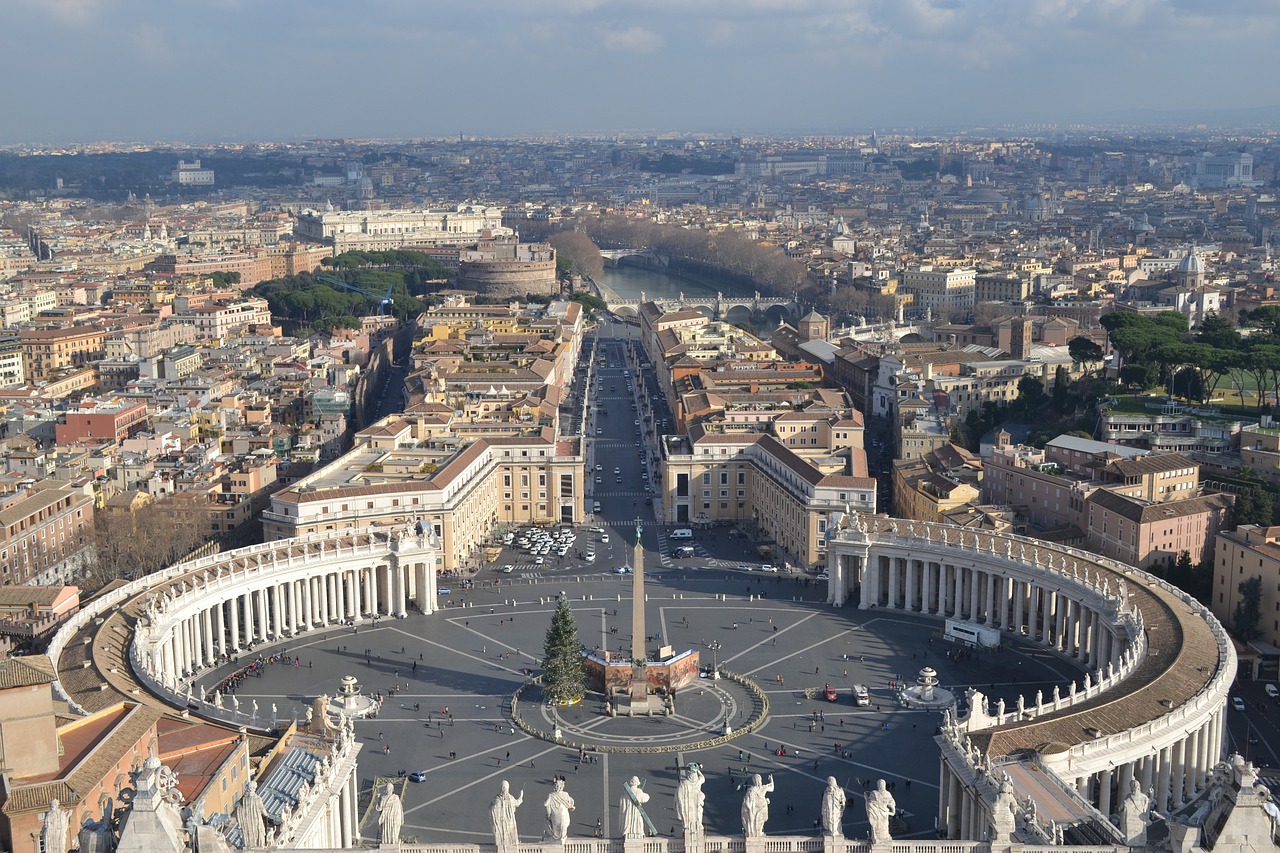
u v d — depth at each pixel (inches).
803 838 5738.2
